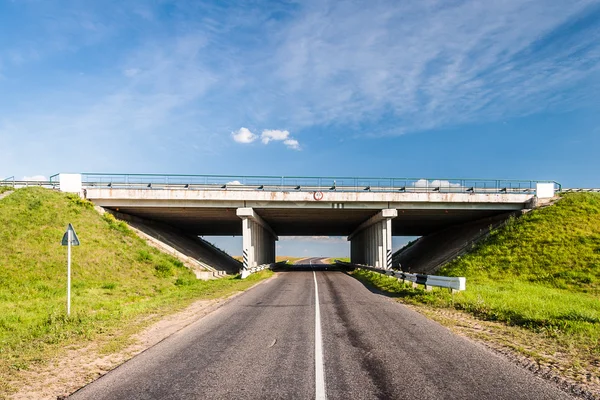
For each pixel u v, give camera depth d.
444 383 6.04
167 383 6.23
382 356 7.64
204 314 13.56
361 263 55.31
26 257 25.27
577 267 25.45
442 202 37.44
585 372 6.62
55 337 9.83
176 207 37.19
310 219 48.97
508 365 7.00
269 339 9.30
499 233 35.03
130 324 11.71
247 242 37.28
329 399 5.39
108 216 35.38
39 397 5.85
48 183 38.50
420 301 16.44
